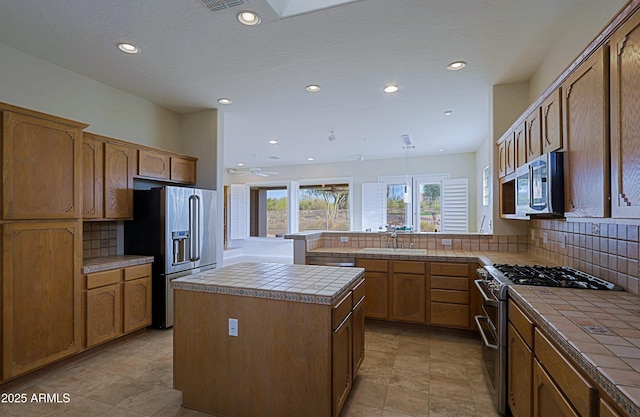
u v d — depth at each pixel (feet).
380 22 7.80
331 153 24.45
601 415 3.17
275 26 7.97
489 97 12.17
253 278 7.58
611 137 4.51
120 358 9.60
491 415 6.87
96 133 11.35
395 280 11.98
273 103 13.61
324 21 7.77
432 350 10.25
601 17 6.43
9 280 7.64
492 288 7.18
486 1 7.02
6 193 7.57
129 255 11.94
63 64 10.07
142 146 12.03
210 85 11.77
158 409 7.11
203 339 6.97
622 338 3.93
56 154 8.64
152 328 12.01
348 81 11.37
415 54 9.40
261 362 6.49
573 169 5.72
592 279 6.89
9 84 9.07
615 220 4.42
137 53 9.39
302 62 9.93
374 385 8.12
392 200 26.21
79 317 9.23
